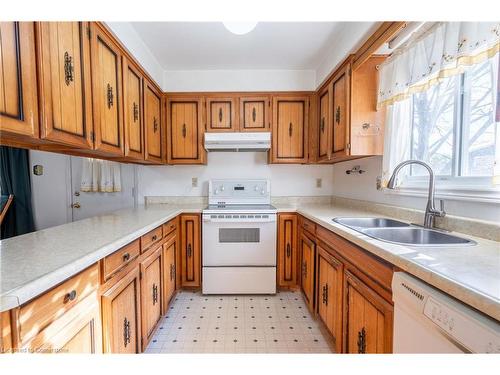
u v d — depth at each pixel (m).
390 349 0.93
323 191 2.88
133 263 1.36
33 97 0.92
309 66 2.48
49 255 0.91
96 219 1.76
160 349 1.62
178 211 2.26
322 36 1.93
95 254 0.96
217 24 1.78
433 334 0.67
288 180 2.88
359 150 1.78
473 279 0.66
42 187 2.50
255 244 2.33
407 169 1.67
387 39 1.39
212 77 2.55
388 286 0.95
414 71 1.36
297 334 1.78
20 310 0.65
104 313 1.05
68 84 1.12
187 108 2.53
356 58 1.73
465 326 0.58
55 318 0.78
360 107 1.77
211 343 1.69
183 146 2.53
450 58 1.12
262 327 1.87
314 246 1.88
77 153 1.60
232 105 2.53
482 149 1.19
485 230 1.09
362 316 1.15
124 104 1.69
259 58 2.30
